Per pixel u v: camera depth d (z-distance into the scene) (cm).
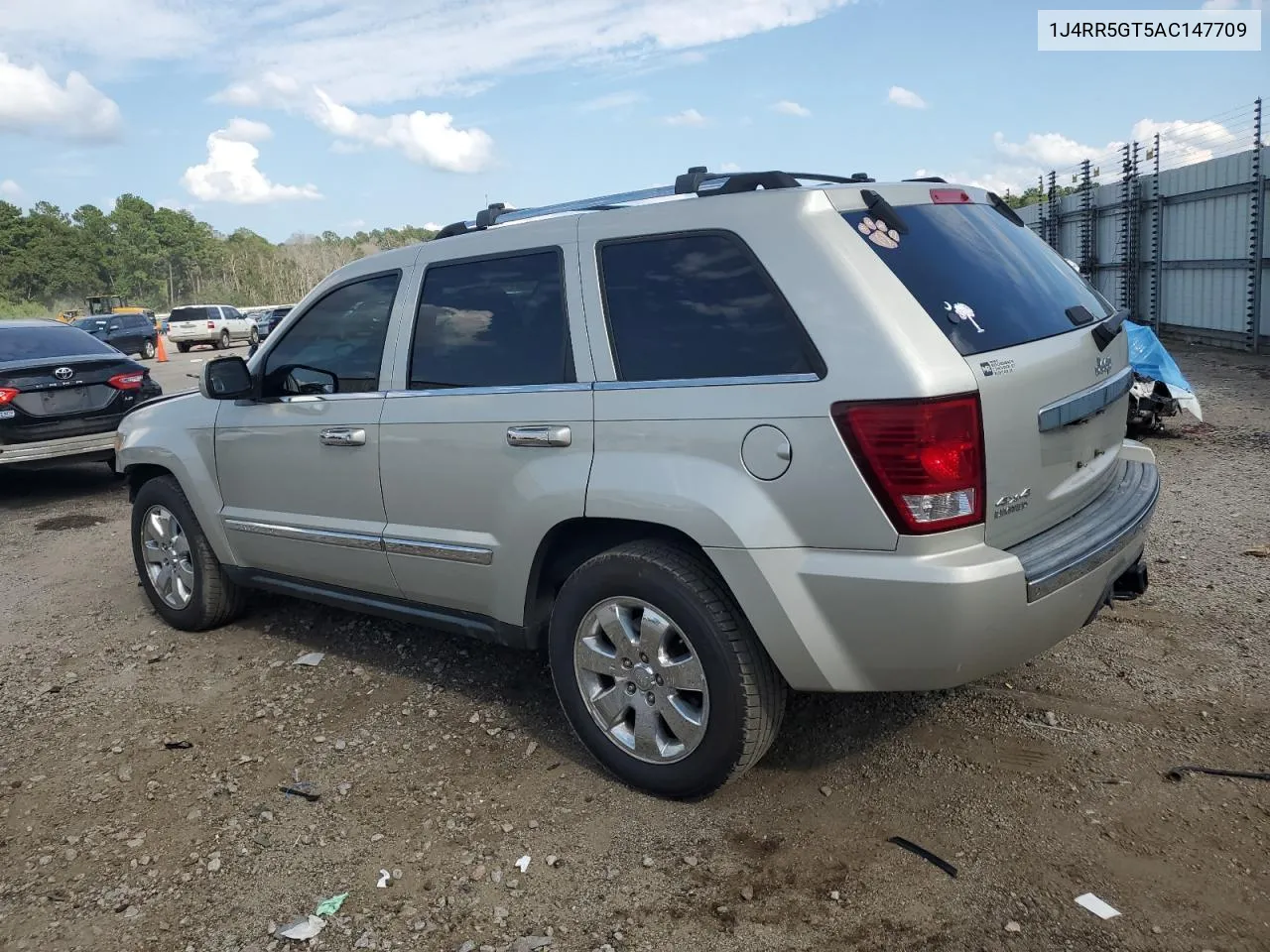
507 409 350
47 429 876
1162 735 351
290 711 419
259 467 454
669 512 304
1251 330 1334
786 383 286
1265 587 479
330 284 432
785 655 294
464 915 278
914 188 331
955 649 273
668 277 320
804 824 312
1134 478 369
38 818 342
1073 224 1969
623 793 337
